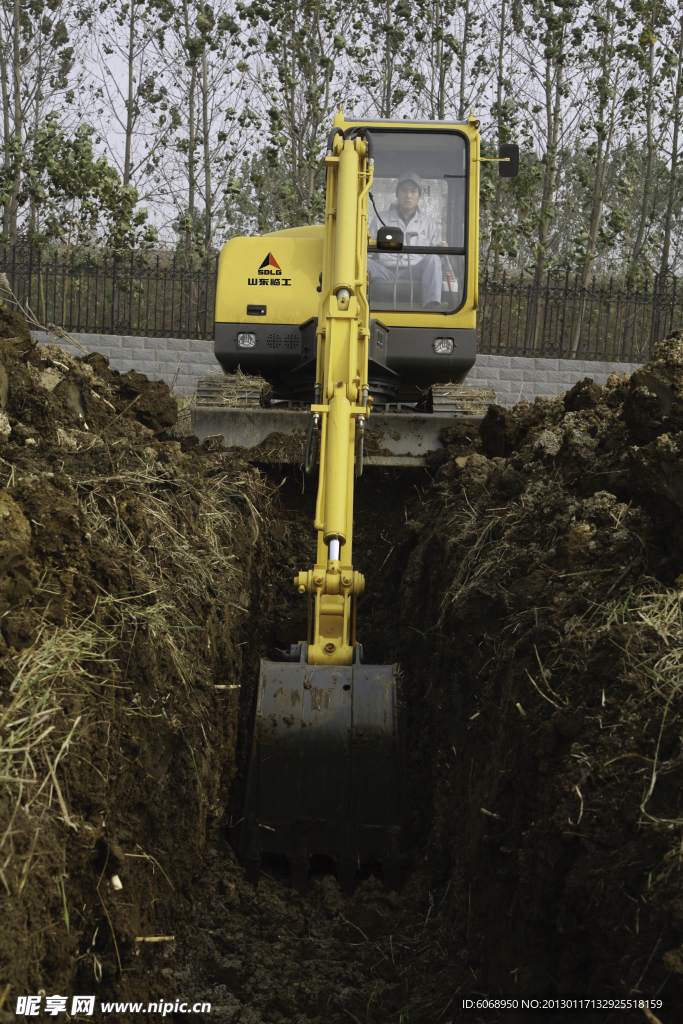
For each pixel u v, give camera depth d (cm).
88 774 270
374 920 401
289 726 432
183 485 491
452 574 477
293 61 2019
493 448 614
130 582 350
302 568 657
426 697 503
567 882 259
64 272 1705
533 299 1948
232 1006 330
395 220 723
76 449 460
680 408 393
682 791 248
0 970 206
